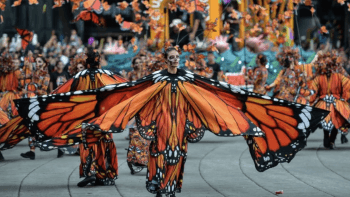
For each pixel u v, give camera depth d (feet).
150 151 24.07
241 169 34.53
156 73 24.85
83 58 34.88
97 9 39.24
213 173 33.14
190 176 32.19
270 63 64.18
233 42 67.15
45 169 35.29
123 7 42.50
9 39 87.51
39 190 28.14
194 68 38.17
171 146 23.65
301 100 46.60
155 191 23.99
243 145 47.47
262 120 25.82
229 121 24.35
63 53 73.97
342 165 35.63
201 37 64.69
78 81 29.35
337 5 90.22
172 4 40.73
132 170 33.17
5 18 95.76
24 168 35.76
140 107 24.13
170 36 65.46
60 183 30.25
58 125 26.27
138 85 25.14
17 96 43.55
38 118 26.02
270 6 50.57
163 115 23.93
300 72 46.85
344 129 44.32
